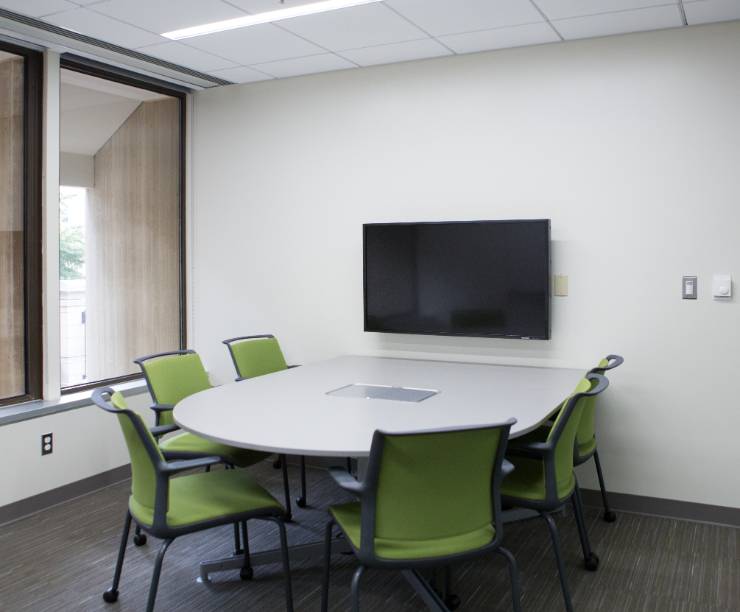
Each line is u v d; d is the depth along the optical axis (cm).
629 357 388
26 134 407
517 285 405
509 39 390
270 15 352
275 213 491
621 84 382
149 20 359
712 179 365
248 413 285
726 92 360
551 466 265
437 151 433
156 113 504
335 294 472
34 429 390
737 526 367
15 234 407
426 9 342
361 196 459
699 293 371
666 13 345
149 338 504
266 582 307
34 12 347
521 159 409
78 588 301
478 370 394
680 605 283
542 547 342
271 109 488
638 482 389
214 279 516
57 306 417
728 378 366
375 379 364
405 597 294
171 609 283
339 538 328
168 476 241
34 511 390
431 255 427
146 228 500
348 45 402
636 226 383
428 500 216
